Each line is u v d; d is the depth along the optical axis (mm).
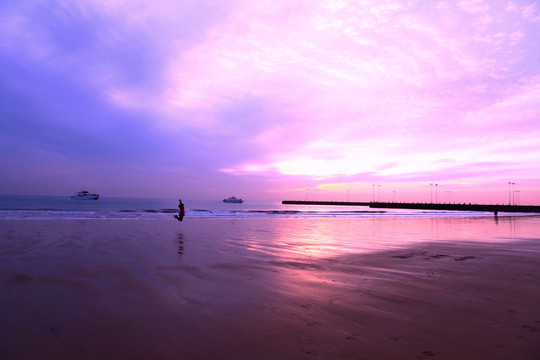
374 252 9680
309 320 3861
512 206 103312
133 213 31594
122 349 3068
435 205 130500
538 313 4137
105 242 10711
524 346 3115
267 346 3125
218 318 3924
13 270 6488
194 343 3205
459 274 6594
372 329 3576
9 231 13195
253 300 4688
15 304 4445
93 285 5477
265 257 8578
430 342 3217
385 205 154000
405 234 15867
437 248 10680
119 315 4023
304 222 25312
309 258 8500
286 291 5207
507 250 10281
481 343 3189
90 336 3377
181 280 5902
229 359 2857
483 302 4621
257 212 46344
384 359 2840
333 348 3072
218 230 16203
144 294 4969
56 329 3566
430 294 5047
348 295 4977
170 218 25547
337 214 46875
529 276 6410
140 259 7922
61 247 9484
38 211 29906
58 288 5273
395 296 4926
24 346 3129
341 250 10062
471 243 12141
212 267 7137
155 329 3564
